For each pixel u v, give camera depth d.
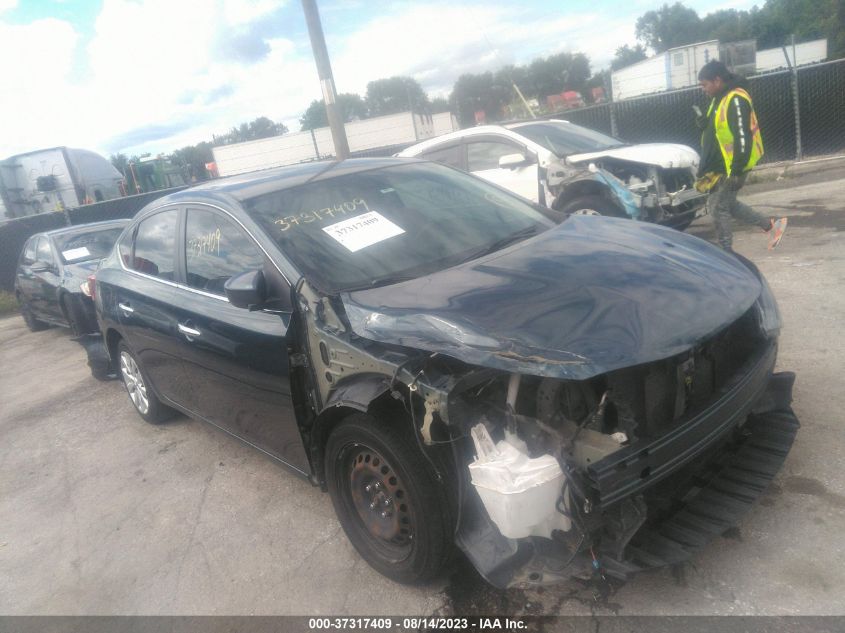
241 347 3.46
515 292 2.77
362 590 3.06
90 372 7.65
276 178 4.09
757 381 2.85
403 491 2.77
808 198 9.85
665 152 7.62
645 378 2.51
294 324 3.14
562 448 2.46
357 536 3.14
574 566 2.43
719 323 2.63
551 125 9.02
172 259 4.29
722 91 6.20
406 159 4.57
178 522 3.98
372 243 3.42
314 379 3.12
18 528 4.29
